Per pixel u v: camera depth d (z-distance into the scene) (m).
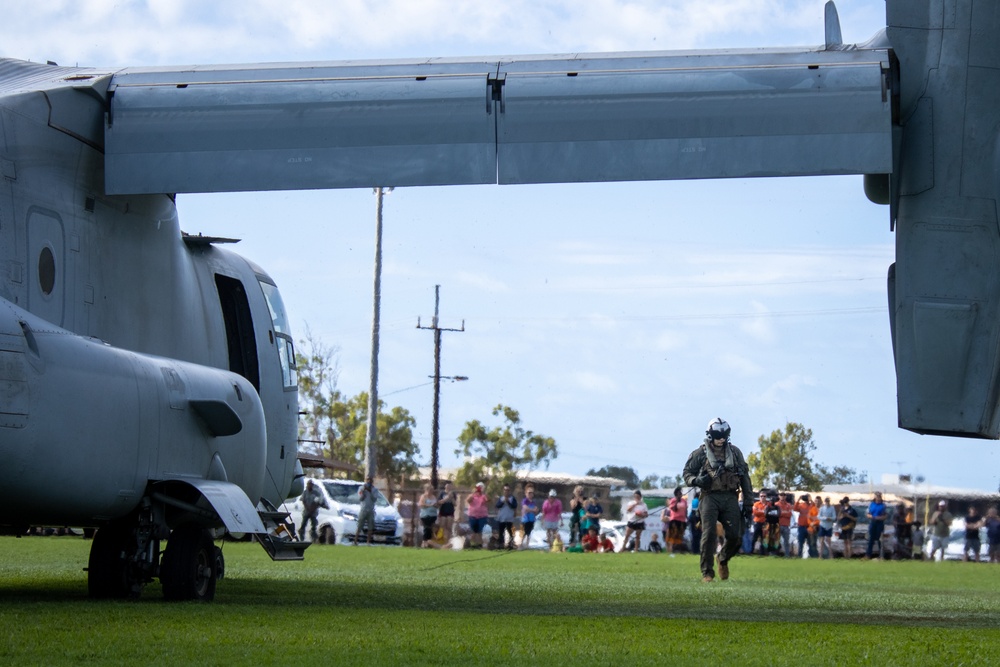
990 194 17.00
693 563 44.25
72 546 44.16
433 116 17.81
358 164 17.83
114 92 18.86
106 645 12.08
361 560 39.97
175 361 19.47
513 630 14.45
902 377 17.30
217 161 18.19
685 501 61.44
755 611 19.78
